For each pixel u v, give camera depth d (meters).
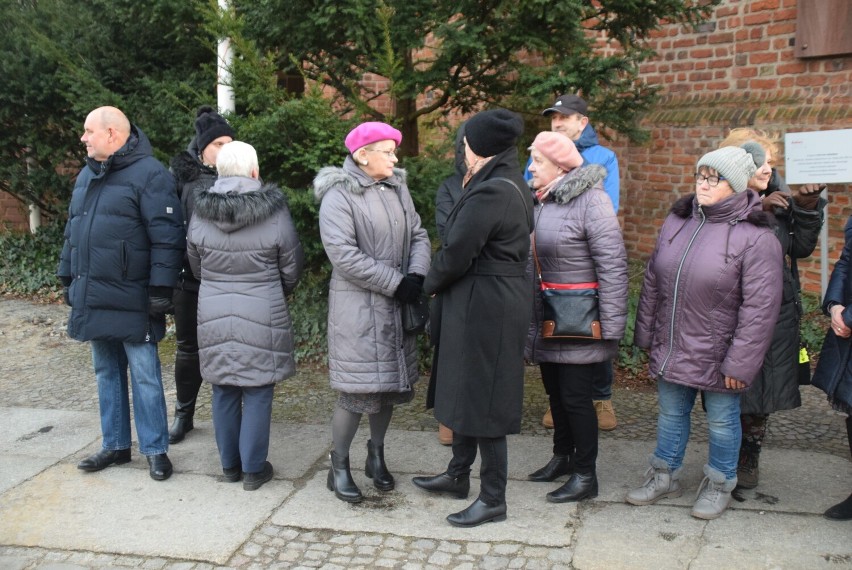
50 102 7.12
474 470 3.92
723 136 6.98
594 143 4.29
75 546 3.24
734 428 3.27
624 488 3.66
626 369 5.41
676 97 7.36
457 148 3.90
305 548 3.20
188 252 3.71
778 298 3.05
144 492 3.72
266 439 3.73
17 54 6.94
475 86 5.18
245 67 4.47
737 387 3.11
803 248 3.40
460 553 3.13
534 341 3.52
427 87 5.06
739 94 6.94
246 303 3.59
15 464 4.05
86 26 6.29
